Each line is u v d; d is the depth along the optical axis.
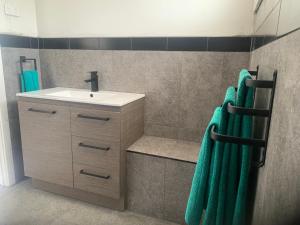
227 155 0.73
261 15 1.25
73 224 1.82
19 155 2.36
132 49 2.12
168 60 2.03
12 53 2.18
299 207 0.39
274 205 0.54
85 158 1.90
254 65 1.47
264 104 0.81
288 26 0.56
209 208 0.76
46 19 2.37
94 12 2.19
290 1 0.55
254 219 0.80
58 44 2.37
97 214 1.94
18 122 2.31
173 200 1.83
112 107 1.73
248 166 0.71
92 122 1.81
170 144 2.03
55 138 1.97
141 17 2.05
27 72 2.26
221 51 1.89
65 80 2.43
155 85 2.11
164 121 2.15
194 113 2.05
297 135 0.44
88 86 2.36
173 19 1.97
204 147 0.79
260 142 0.69
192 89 2.01
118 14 2.12
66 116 1.88
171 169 1.78
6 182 2.28
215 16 1.87
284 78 0.57
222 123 0.75
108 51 2.20
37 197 2.13
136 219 1.89
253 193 0.84
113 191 1.88
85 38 2.26
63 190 2.14
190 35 1.95
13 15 2.17
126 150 1.87
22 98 2.01
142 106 2.14
